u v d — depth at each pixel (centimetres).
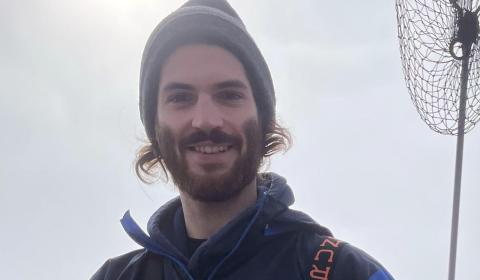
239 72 86
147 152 110
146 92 90
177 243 87
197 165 81
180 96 85
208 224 85
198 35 86
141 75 93
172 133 83
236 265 80
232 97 85
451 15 129
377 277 74
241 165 82
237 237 81
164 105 85
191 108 83
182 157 82
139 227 88
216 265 81
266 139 96
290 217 83
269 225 83
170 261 86
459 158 129
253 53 89
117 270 90
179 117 83
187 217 87
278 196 85
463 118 129
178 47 87
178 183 83
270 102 91
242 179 82
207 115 81
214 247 81
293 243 81
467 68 128
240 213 81
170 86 85
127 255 92
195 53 86
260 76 89
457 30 128
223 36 86
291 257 80
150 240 87
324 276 76
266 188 87
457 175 129
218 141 81
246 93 85
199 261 81
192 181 81
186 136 82
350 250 78
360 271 75
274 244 82
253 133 84
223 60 86
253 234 81
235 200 84
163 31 88
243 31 89
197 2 93
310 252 79
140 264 88
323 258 77
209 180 81
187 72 85
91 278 92
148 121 92
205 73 84
